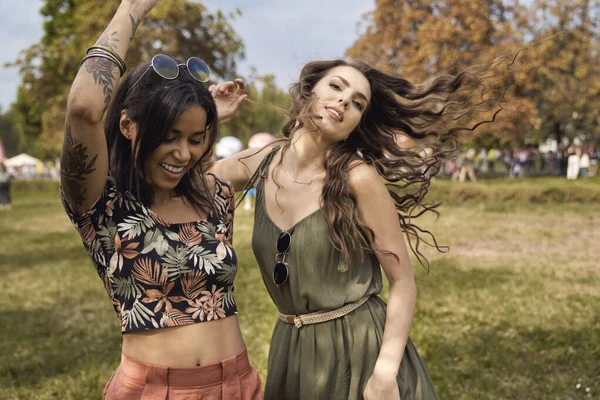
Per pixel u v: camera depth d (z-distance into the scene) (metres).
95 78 1.60
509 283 6.83
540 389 4.02
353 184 2.05
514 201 16.78
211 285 1.83
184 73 1.73
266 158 2.26
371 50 25.12
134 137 1.72
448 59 22.41
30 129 43.34
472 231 11.09
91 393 4.10
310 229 2.06
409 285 2.09
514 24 23.52
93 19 25.98
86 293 6.87
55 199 24.47
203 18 25.38
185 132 1.71
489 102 2.52
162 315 1.76
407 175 2.35
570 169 24.36
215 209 1.92
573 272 7.49
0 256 9.64
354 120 2.10
